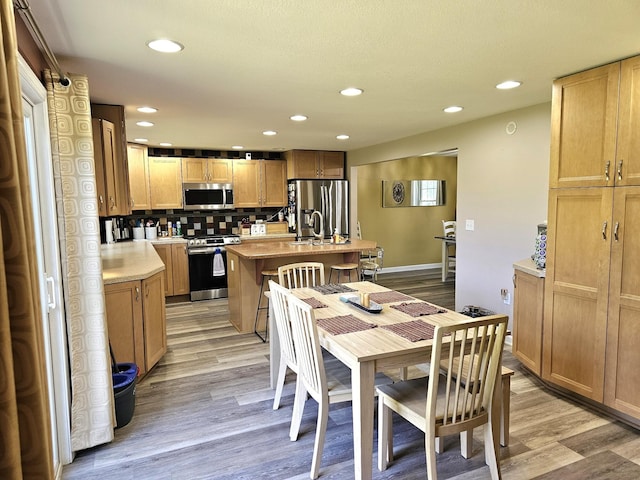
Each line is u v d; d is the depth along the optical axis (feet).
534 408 9.43
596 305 8.90
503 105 12.42
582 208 9.11
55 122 7.20
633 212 8.18
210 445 8.13
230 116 13.47
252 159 23.16
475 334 6.11
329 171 23.72
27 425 3.01
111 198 11.11
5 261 2.88
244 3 5.74
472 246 15.14
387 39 7.14
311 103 11.83
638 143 8.04
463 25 6.58
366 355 6.31
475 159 14.70
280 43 7.25
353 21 6.40
